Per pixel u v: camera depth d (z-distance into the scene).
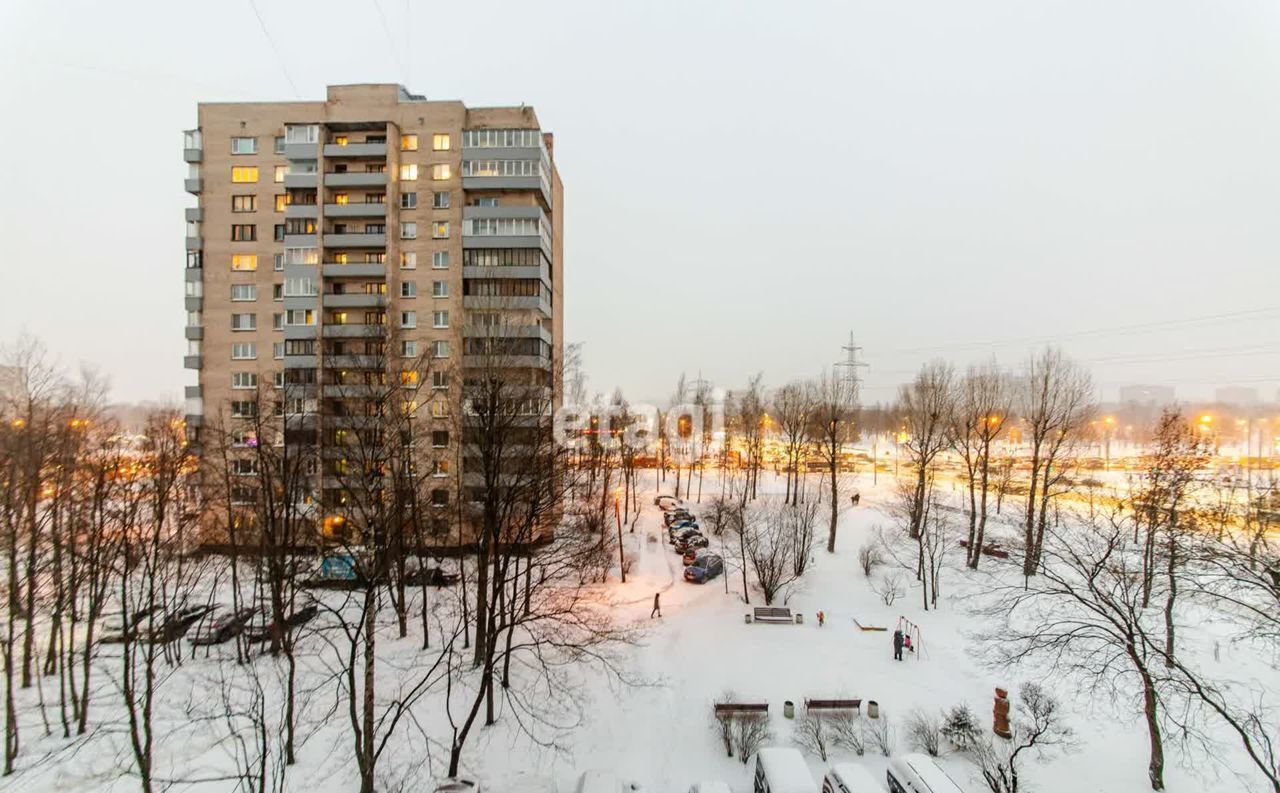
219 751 18.03
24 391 28.02
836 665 23.69
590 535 33.53
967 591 31.81
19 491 22.70
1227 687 16.47
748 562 36.72
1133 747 18.06
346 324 39.25
